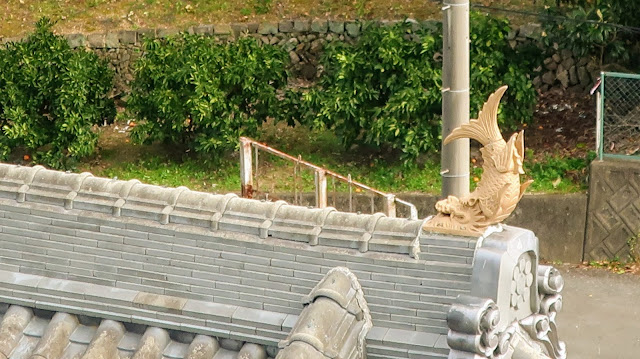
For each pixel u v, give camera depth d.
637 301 25.80
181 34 30.92
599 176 27.48
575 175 28.73
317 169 20.36
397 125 28.47
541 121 31.50
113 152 31.81
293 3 36.34
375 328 12.11
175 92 29.64
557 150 29.97
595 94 32.25
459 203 11.85
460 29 17.50
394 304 12.03
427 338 11.85
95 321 13.33
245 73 29.47
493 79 28.97
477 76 28.66
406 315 11.98
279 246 12.48
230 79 29.44
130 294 13.09
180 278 12.95
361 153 30.72
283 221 12.60
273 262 12.52
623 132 27.83
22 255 13.70
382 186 29.16
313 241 12.36
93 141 30.22
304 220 12.55
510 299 11.86
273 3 36.41
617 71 31.78
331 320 11.86
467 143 17.97
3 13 36.97
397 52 28.53
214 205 12.93
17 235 13.70
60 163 30.44
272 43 35.34
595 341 24.05
